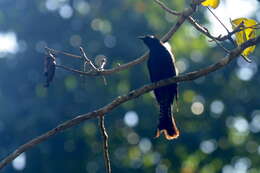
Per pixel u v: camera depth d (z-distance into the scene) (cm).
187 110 1958
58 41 2033
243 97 2089
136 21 1952
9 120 1928
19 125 1883
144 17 1950
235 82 2086
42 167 1880
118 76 1909
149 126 1911
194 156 1952
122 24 1967
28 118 1884
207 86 2028
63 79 1928
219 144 1992
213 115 2008
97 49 1950
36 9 2072
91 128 1908
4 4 2102
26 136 1869
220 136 1998
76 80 1922
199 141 1914
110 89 1905
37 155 1873
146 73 1895
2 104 1975
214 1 850
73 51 1958
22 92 2017
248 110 2069
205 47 1936
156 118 1898
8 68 2042
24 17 2067
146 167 1956
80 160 1902
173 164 1938
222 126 2006
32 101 1944
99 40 1959
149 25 1938
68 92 1919
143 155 1958
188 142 1919
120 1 2008
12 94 2017
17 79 2027
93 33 1981
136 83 1903
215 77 2045
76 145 1906
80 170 1900
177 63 1892
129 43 1928
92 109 1886
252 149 2034
